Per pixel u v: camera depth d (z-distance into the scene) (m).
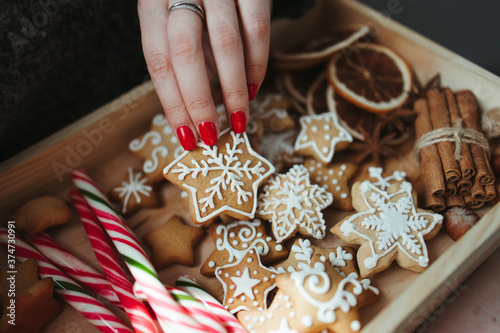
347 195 0.33
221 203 0.29
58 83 0.38
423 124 0.34
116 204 0.34
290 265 0.30
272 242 0.31
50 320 0.29
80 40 0.37
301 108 0.38
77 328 0.29
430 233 0.30
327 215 0.33
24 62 0.33
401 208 0.31
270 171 0.30
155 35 0.30
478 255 0.28
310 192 0.32
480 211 0.32
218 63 0.29
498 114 0.32
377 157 0.34
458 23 0.44
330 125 0.34
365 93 0.36
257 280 0.29
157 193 0.35
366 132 0.35
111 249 0.31
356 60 0.37
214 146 0.30
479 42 0.42
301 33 0.42
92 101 0.41
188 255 0.31
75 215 0.34
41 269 0.30
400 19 0.45
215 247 0.31
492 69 0.40
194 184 0.29
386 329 0.26
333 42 0.38
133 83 0.42
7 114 0.34
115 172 0.36
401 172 0.33
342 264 0.30
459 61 0.35
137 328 0.28
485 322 0.30
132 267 0.29
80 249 0.33
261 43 0.30
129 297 0.29
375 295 0.29
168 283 0.31
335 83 0.36
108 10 0.38
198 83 0.28
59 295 0.29
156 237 0.32
